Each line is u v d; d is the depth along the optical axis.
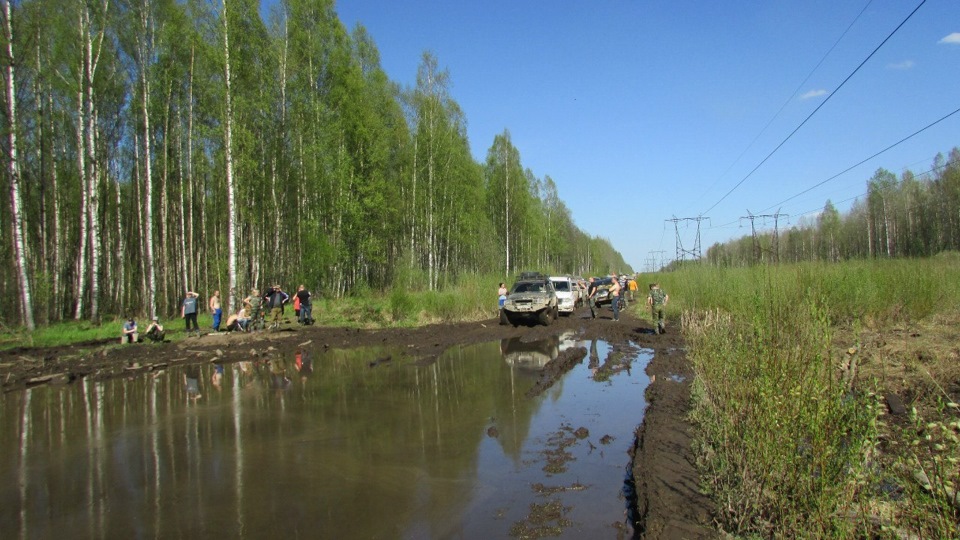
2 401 10.35
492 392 9.84
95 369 13.37
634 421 7.81
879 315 12.39
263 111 27.45
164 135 27.78
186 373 12.79
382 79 36.94
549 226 76.38
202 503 5.36
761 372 4.93
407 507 5.13
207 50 23.47
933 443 3.54
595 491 5.38
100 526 4.94
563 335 18.38
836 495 3.61
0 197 26.36
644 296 34.19
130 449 7.14
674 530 4.29
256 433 7.68
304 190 32.00
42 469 6.48
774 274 9.80
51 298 28.11
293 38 30.12
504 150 57.09
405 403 9.20
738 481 4.80
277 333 19.89
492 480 5.74
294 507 5.20
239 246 28.70
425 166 38.38
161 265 32.50
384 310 24.89
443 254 51.00
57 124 28.50
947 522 3.00
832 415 3.97
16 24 20.50
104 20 22.70
